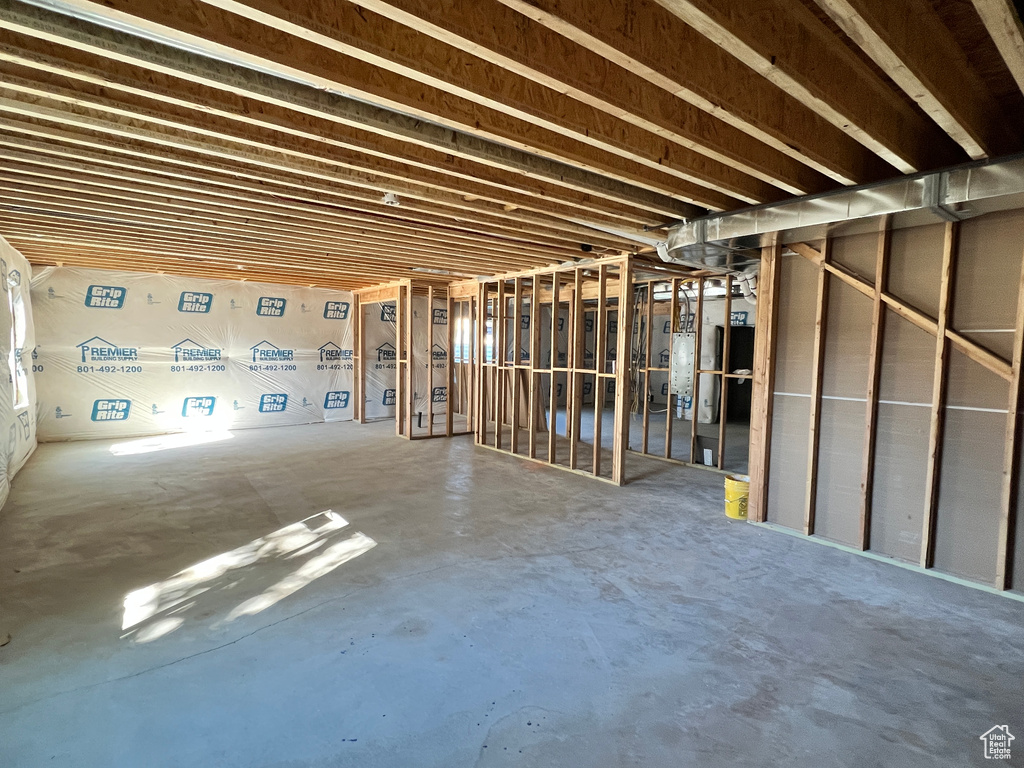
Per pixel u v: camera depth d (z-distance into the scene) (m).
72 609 3.03
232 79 2.16
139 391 8.38
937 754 2.03
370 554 3.86
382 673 2.49
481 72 2.21
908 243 3.82
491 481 5.94
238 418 9.25
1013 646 2.79
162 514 4.66
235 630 2.84
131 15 1.67
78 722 2.13
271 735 2.09
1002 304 3.43
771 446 4.62
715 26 1.75
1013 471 3.38
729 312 6.55
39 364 7.62
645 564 3.76
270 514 4.70
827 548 4.12
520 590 3.33
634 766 1.96
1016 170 2.64
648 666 2.57
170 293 8.53
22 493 5.21
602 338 6.09
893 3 1.85
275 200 3.91
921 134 3.00
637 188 3.76
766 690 2.40
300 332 9.81
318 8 1.75
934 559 3.75
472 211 4.16
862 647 2.76
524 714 2.23
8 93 2.43
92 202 4.04
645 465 7.00
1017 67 1.94
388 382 10.64
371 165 3.15
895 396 3.91
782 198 3.72
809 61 2.15
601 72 2.26
